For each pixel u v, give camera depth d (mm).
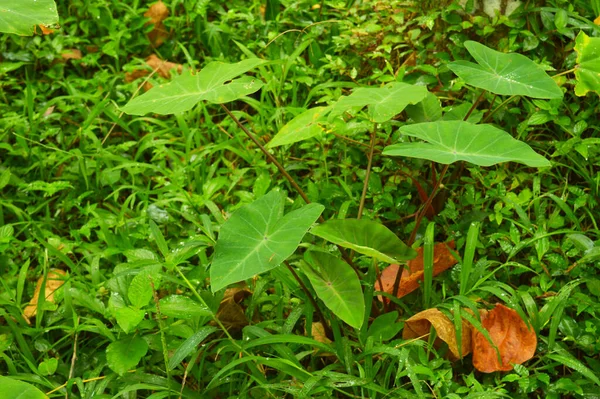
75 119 2904
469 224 2410
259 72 2893
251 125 2789
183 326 2168
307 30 2992
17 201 2664
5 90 2973
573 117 2531
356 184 2547
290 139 2250
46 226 2623
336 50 2846
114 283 2230
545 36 2613
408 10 2738
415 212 2520
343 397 2164
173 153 2738
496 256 2410
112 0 3180
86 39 3111
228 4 3193
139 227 2523
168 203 2592
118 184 2736
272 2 3100
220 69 2248
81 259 2453
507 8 2645
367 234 2135
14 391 1883
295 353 2229
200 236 2354
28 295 2438
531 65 2189
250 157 2697
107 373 2240
